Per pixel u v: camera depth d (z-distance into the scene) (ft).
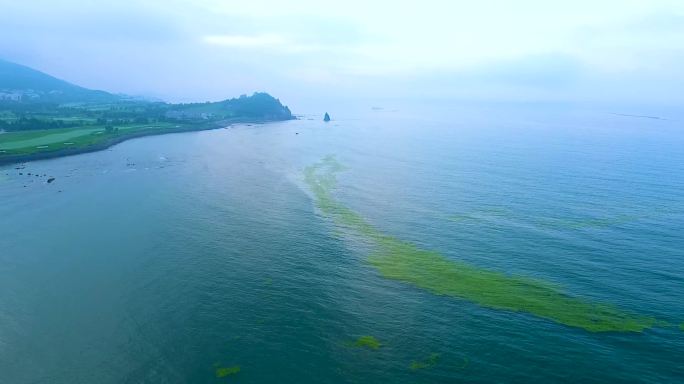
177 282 190.90
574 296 176.14
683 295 175.01
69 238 240.53
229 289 184.85
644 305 168.55
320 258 215.92
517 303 171.22
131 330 155.63
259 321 161.27
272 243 235.20
